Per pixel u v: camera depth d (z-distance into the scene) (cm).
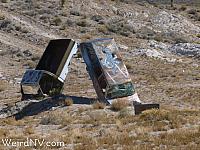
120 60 9200
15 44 15262
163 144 4931
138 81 12138
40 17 17900
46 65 9550
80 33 17212
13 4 18738
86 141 5259
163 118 6544
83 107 8112
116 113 7562
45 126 6775
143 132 5659
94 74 9025
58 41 9562
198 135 5225
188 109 8212
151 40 17825
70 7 19438
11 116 8194
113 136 5441
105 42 9400
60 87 9250
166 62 14962
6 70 13225
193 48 16750
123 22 19400
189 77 12688
